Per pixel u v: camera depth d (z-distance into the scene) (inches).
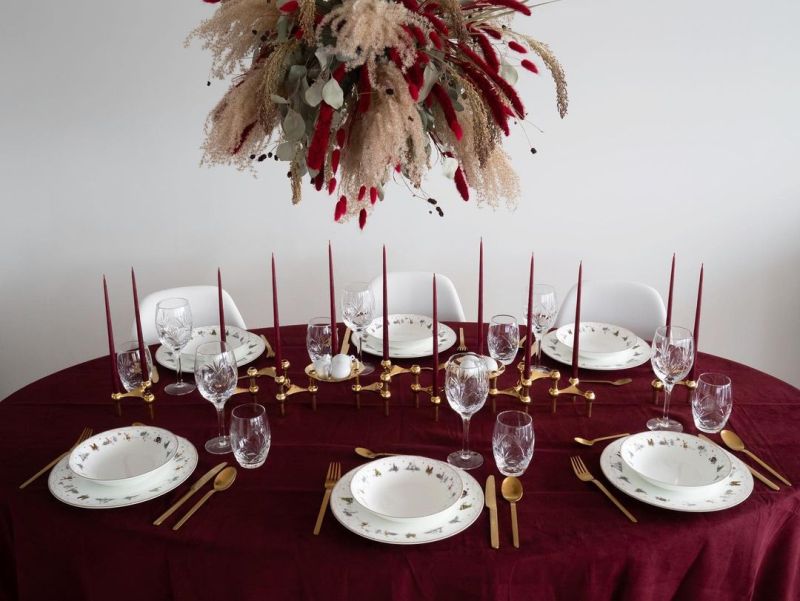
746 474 52.9
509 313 124.9
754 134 113.8
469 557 45.7
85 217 118.6
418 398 67.2
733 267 120.6
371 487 51.5
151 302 94.0
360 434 61.4
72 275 121.5
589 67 112.3
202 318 97.6
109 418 64.6
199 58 111.5
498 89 60.7
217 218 119.9
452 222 120.6
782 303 122.0
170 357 76.1
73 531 49.4
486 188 64.1
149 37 110.5
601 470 55.0
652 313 93.7
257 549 46.7
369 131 57.4
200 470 55.7
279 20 57.7
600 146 115.8
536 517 49.6
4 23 109.0
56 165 115.7
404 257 122.8
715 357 76.1
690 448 55.1
